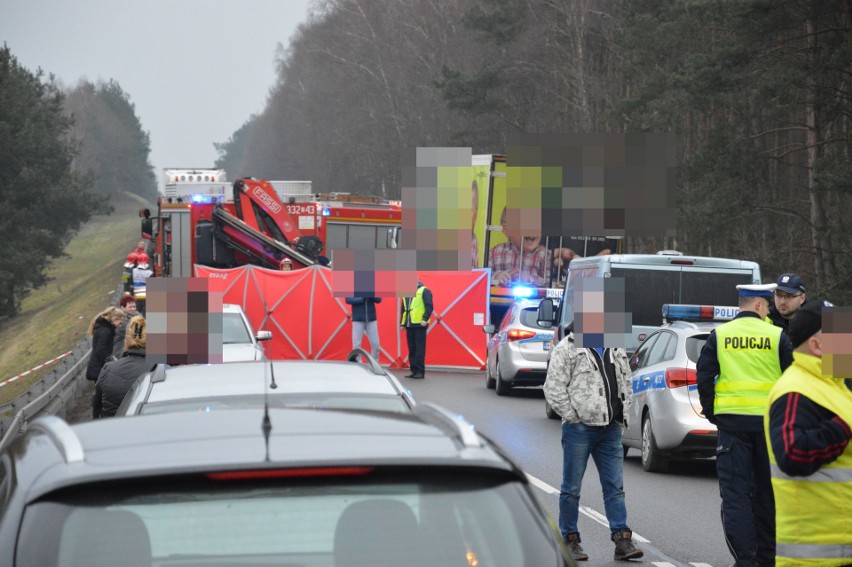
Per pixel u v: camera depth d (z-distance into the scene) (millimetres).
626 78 102625
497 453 7191
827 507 10141
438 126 160000
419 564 6395
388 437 7117
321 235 66938
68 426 7566
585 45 119375
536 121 131250
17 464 7172
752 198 77688
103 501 6395
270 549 6312
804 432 10148
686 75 74688
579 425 17281
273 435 7012
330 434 7098
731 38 79188
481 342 52500
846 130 80125
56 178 158000
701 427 25250
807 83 72438
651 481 25578
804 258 91062
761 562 16234
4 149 135125
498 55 147125
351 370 13484
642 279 33469
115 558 6176
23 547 6203
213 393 12164
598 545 19016
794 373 10492
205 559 6234
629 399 17406
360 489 6652
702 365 16359
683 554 18359
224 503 6441
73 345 104688
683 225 74562
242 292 53031
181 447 6797
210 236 63844
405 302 48906
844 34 72188
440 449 6945
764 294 16422
